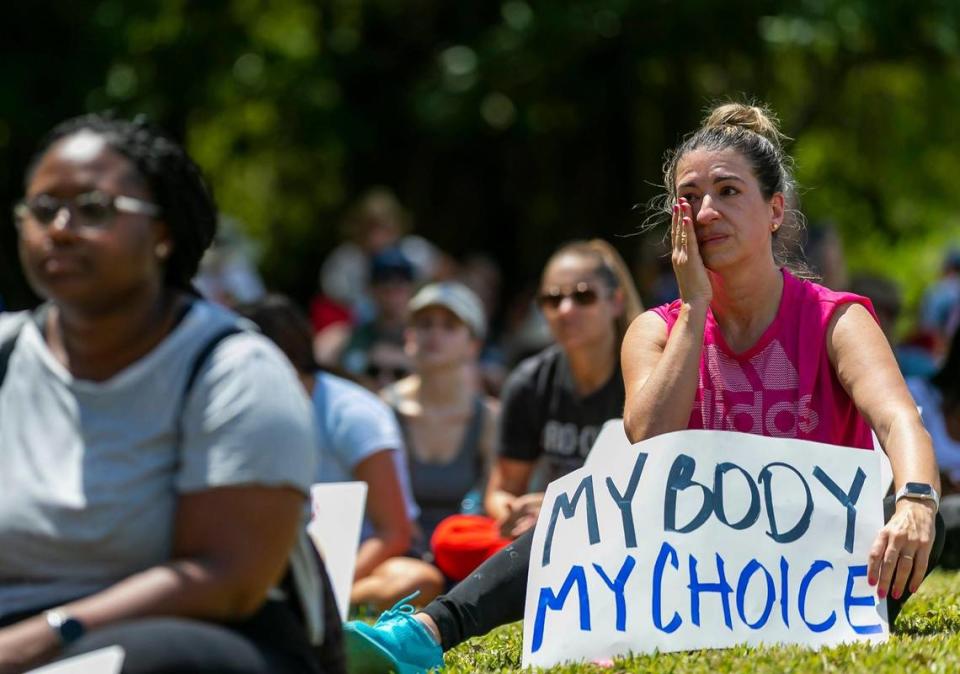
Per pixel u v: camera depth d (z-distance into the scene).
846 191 55.69
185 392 9.18
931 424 21.47
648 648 12.06
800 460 12.35
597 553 12.39
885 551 11.57
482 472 22.09
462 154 48.84
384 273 32.34
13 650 8.61
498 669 12.54
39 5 40.47
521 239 49.75
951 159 56.47
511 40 41.75
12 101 39.53
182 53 42.62
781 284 12.94
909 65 45.84
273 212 53.50
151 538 9.20
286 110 46.16
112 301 9.21
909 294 52.62
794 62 44.97
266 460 9.06
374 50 46.25
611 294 18.67
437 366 22.05
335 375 22.97
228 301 35.56
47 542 9.18
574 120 45.72
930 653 11.34
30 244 9.18
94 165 9.20
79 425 9.22
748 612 12.09
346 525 14.88
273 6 46.00
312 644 9.69
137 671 8.42
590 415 18.84
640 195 47.41
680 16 40.69
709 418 12.88
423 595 17.88
